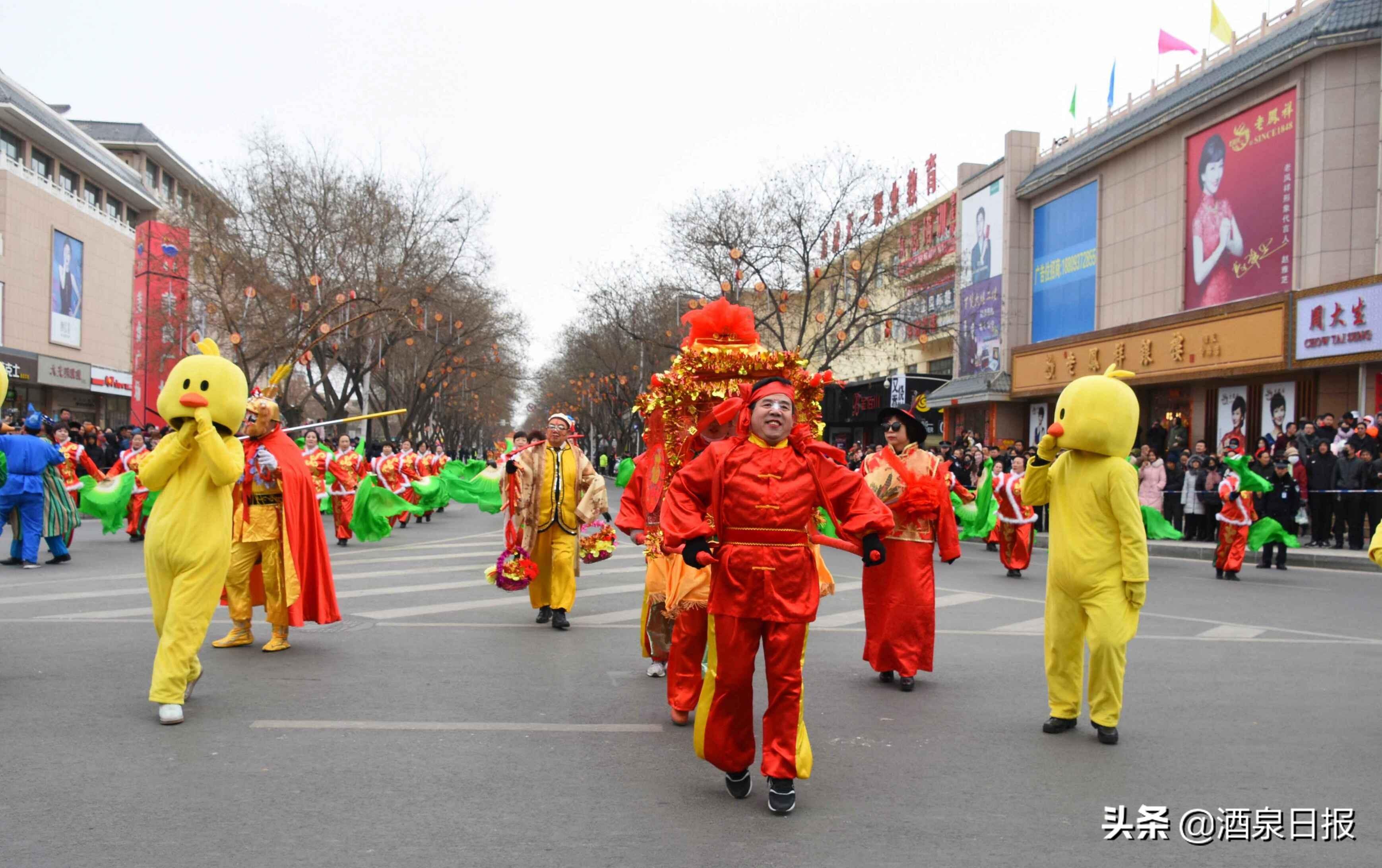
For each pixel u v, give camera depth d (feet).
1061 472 19.49
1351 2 74.95
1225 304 82.38
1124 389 18.93
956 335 131.64
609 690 22.06
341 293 94.53
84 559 46.24
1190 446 88.94
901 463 23.20
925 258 137.39
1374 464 54.19
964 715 20.49
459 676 23.15
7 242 124.16
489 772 16.22
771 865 12.57
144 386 143.33
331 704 20.34
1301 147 76.64
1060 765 16.94
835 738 18.66
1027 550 46.62
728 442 15.24
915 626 22.67
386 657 25.29
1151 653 27.12
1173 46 101.19
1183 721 19.89
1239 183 83.15
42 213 132.67
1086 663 26.61
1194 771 16.65
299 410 105.50
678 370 21.27
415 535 65.05
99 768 16.01
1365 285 68.59
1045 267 114.93
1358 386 71.51
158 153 177.47
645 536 22.34
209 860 12.42
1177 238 91.40
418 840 13.20
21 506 43.27
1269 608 36.11
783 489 14.74
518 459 29.53
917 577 22.77
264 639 27.45
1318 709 20.84
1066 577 18.88
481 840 13.26
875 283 144.05
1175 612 35.17
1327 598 39.11
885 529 14.74
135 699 20.35
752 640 14.69
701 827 13.92
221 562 19.74
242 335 98.02
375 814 14.15
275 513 25.68
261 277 93.86
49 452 43.96
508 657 25.53
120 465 55.21
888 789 15.66
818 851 13.06
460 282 117.50
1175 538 53.21
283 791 15.05
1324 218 74.38
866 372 174.81
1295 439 62.85
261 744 17.47
